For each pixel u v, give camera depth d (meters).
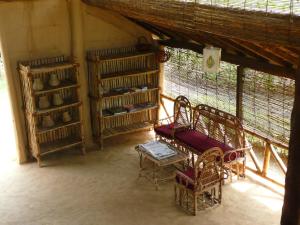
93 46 6.37
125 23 6.46
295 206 3.55
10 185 5.57
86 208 5.04
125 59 6.61
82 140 6.34
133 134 7.08
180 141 5.75
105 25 6.36
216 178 4.90
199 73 6.33
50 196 5.30
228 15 3.56
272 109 5.23
